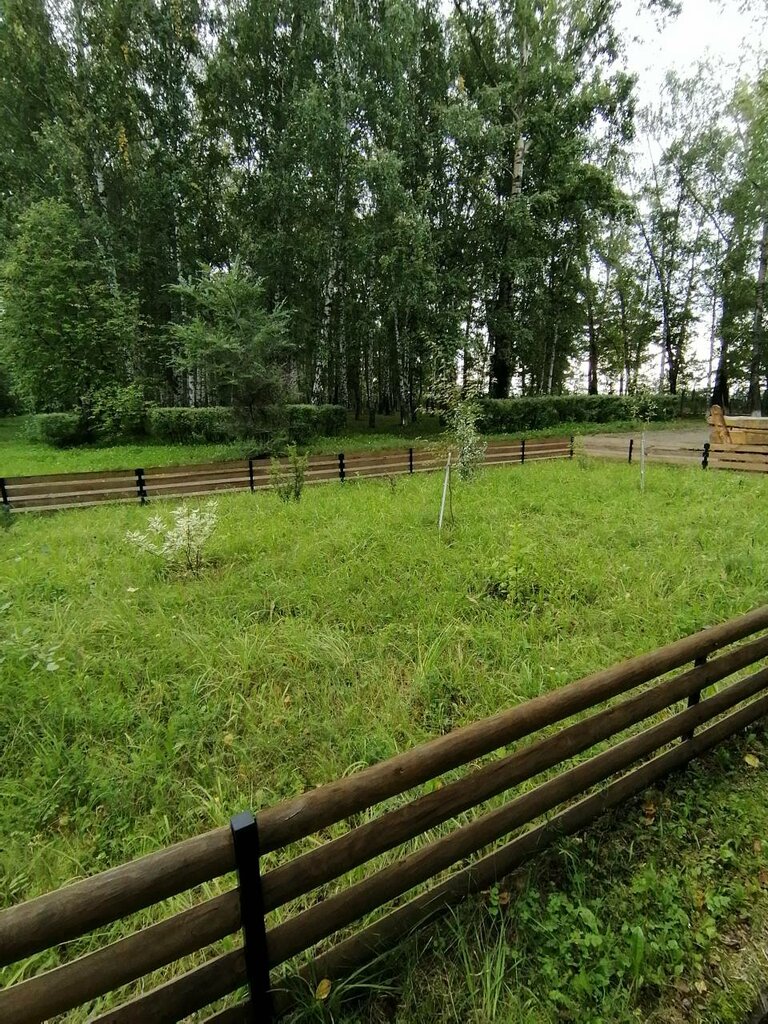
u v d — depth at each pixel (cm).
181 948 111
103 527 623
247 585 427
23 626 351
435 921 163
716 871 183
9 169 1590
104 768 234
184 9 1502
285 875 124
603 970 149
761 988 148
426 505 671
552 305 2052
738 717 248
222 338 1198
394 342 1834
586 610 370
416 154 1572
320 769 234
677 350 2792
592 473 935
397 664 317
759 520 583
